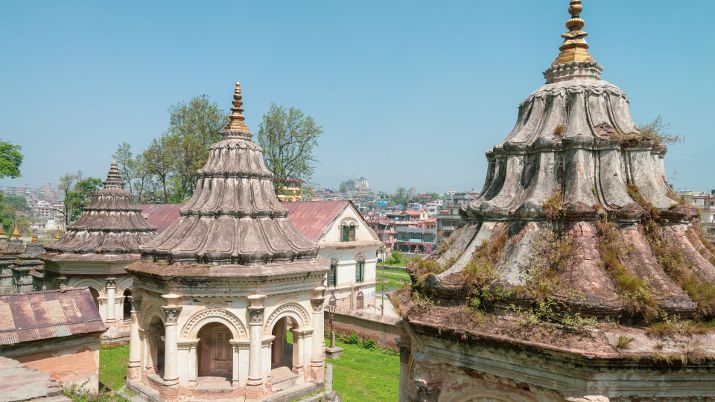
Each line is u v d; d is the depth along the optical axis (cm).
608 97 862
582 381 643
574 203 756
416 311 806
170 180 6556
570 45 917
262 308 2008
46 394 1259
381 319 3203
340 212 4559
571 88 865
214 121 6269
